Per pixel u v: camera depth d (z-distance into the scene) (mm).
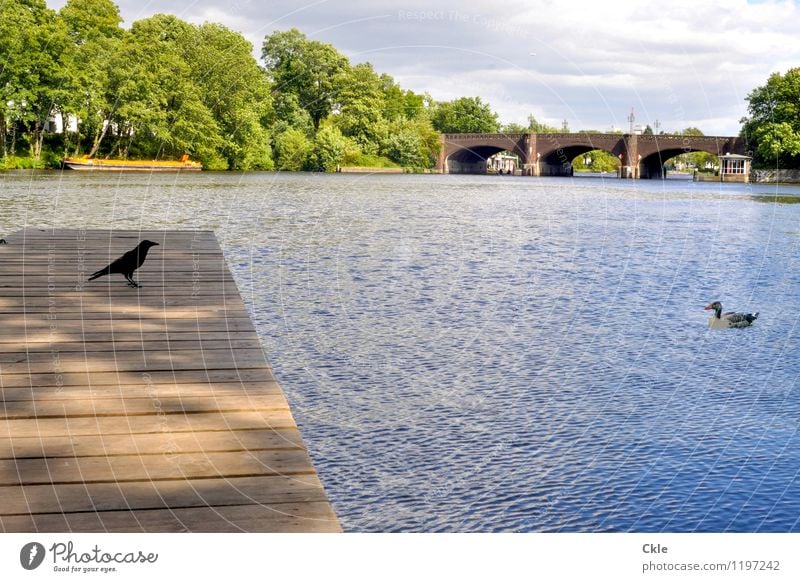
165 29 83125
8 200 43562
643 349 15680
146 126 81875
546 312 18875
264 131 84750
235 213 40312
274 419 7324
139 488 5820
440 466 9828
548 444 10648
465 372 13711
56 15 77312
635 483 9492
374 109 80375
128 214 37688
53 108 75688
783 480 9680
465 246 30531
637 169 104438
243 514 5512
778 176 102375
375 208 47219
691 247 33188
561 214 47719
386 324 16984
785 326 18062
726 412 12062
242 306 12633
